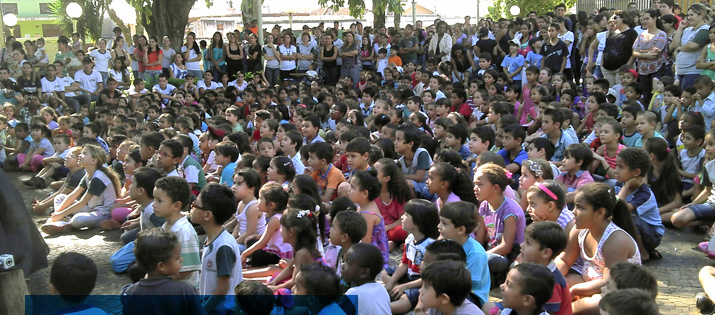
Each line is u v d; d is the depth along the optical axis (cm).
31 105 1164
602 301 279
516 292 305
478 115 934
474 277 377
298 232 407
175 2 1688
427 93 918
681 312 400
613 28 971
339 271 404
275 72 1545
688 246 517
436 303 316
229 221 585
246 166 595
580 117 861
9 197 361
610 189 389
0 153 959
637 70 914
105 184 627
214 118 930
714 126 691
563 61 1101
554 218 415
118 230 621
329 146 600
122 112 1093
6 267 349
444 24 1514
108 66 1513
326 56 1537
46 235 610
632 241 385
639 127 638
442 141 733
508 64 1166
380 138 679
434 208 410
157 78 1434
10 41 1445
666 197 573
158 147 641
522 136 616
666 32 962
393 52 1505
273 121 790
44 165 898
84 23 2095
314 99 1143
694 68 827
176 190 411
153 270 331
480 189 443
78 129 936
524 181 488
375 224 466
